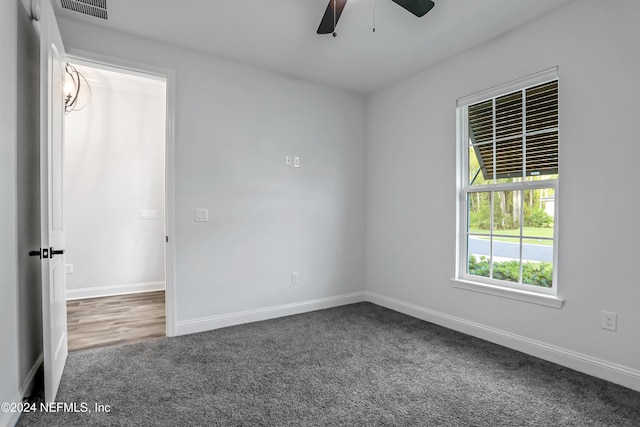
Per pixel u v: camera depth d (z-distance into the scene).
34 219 2.12
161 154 4.64
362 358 2.49
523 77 2.58
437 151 3.27
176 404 1.88
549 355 2.43
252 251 3.34
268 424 1.72
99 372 2.25
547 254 2.52
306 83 3.68
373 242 4.05
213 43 2.88
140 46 2.78
